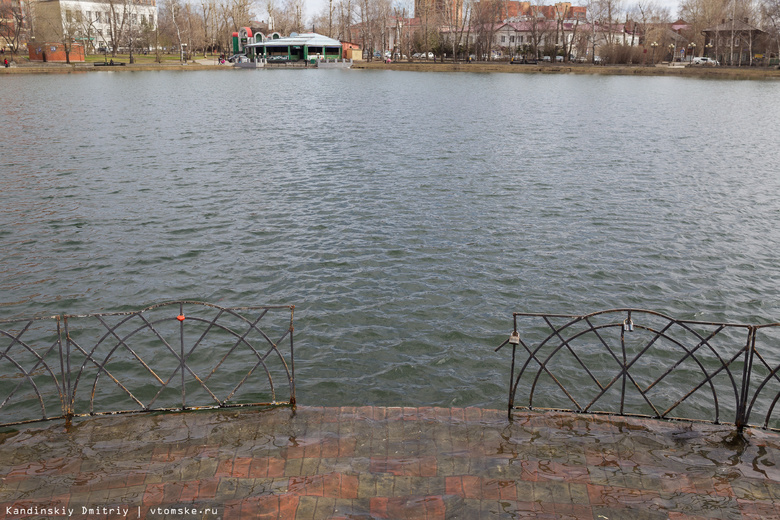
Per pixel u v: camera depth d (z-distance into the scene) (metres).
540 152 27.89
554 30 115.44
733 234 16.08
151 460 5.70
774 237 15.88
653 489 5.31
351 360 9.58
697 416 8.21
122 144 28.66
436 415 6.46
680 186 21.42
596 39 116.38
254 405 6.66
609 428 6.23
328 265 13.55
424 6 118.94
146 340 10.11
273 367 9.34
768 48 96.94
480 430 6.18
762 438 6.07
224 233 15.66
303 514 4.96
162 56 116.81
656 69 94.62
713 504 5.12
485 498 5.18
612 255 14.38
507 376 9.19
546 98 56.59
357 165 24.55
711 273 13.38
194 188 20.33
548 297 12.02
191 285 12.41
